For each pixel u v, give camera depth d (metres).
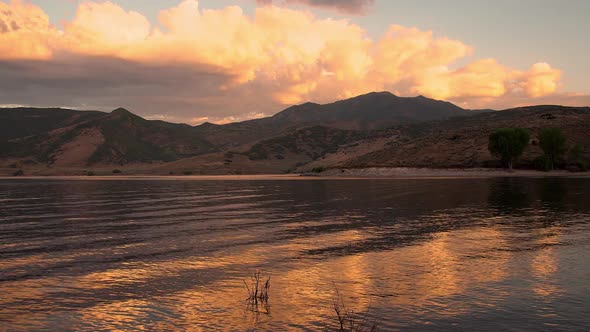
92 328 12.58
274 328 12.41
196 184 110.44
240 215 38.66
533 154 136.12
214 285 16.66
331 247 23.61
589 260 19.77
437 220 33.38
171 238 26.97
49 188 94.44
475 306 13.94
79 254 22.38
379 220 34.00
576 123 164.00
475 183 83.31
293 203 49.72
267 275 17.98
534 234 26.48
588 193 55.72
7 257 21.73
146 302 14.77
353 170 155.25
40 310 14.04
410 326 12.41
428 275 17.61
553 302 14.22
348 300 14.70
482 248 22.70
